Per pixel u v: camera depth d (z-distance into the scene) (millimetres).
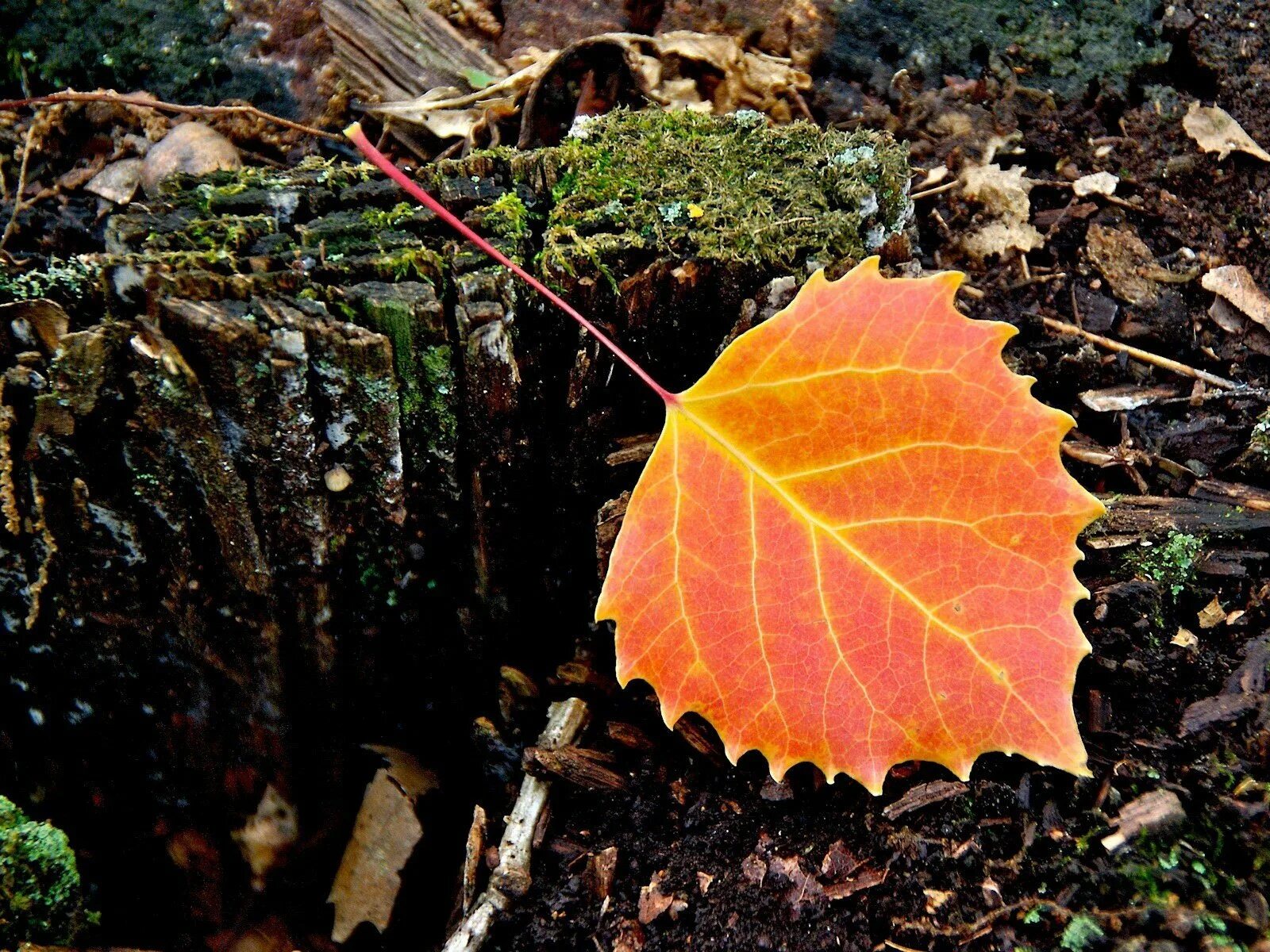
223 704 246
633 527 205
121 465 222
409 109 336
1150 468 271
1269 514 254
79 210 322
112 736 244
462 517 247
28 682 234
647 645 205
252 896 260
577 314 212
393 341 224
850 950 202
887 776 224
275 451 224
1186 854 202
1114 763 216
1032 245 314
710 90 342
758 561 203
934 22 347
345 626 252
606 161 260
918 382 199
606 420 249
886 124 339
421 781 258
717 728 206
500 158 260
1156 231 315
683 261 238
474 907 230
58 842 227
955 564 199
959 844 211
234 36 345
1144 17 344
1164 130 330
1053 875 205
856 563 201
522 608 262
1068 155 331
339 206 248
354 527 240
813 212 249
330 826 263
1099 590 240
